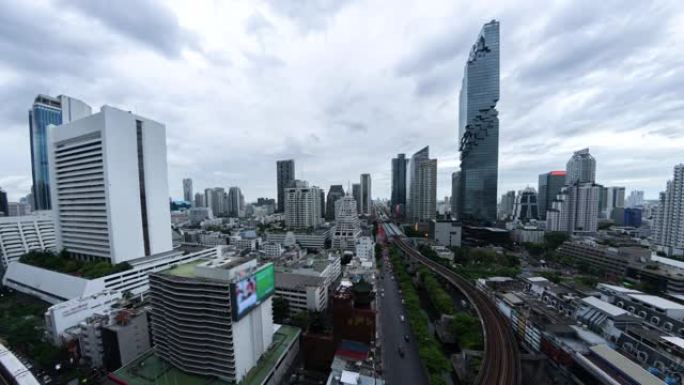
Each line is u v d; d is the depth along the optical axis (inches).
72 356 3550.7
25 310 5036.9
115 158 5295.3
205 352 3014.3
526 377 3501.5
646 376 2679.6
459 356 3806.6
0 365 3080.7
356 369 3132.4
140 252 5787.4
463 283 6309.1
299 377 3597.4
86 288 4562.0
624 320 3624.5
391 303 5762.8
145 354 3449.8
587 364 3034.0
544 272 7431.1
